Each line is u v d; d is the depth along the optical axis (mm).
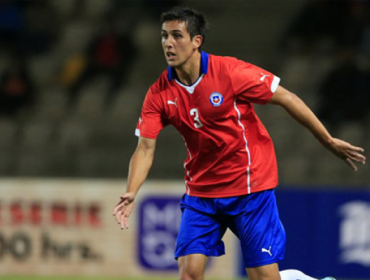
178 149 44344
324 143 15578
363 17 48594
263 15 53188
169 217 30328
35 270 31047
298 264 29859
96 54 51031
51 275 30969
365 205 29750
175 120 15258
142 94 49125
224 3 54250
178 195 30312
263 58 50125
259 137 15508
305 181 41500
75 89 50469
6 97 49344
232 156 15258
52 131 47719
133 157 15539
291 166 42125
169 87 15125
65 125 47938
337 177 41281
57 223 31031
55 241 31016
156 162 43656
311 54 49250
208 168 15453
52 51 53531
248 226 15469
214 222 15719
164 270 30375
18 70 49844
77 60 51219
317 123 15281
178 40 14570
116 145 46344
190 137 15352
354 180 41031
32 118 48656
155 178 42875
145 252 30516
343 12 49219
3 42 54031
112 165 44750
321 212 29859
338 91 43688
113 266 30703
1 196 31156
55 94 50250
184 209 15992
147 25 53094
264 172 15508
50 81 51406
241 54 50562
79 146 46469
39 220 31094
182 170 43094
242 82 14828
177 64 14664
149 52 51594
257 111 45875
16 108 49312
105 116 48094
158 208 30406
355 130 42594
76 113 48688
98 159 45156
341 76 43750
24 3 55438
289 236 29922
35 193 31125
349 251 29766
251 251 15500
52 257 31031
